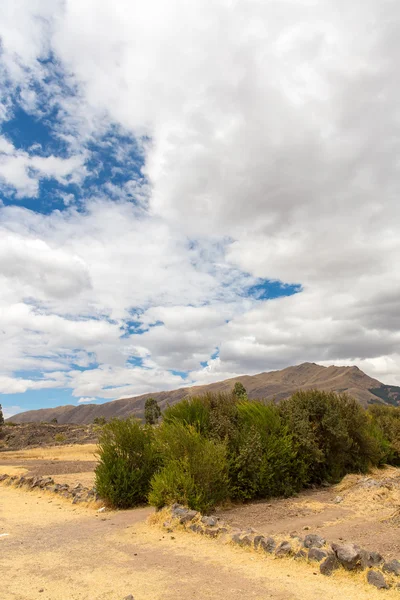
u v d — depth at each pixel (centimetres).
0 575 725
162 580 684
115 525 1123
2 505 1477
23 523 1180
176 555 823
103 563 787
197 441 1337
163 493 1205
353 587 631
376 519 1195
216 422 1697
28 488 1805
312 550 746
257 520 1207
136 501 1397
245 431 1681
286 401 2088
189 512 1065
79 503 1465
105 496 1396
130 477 1397
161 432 1491
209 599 600
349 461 2169
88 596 621
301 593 612
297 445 1778
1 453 4319
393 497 1498
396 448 2725
